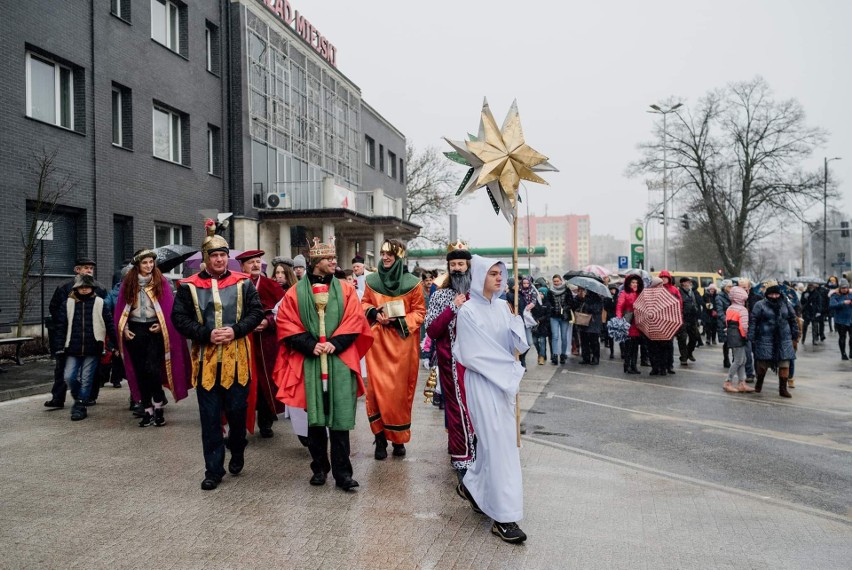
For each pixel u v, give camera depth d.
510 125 5.84
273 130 24.92
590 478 5.93
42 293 13.88
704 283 26.33
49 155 14.88
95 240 16.36
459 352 4.65
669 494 5.49
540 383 12.10
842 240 71.81
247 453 6.66
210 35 22.16
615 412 9.33
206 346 5.50
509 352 4.75
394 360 6.35
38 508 4.92
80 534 4.42
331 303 5.47
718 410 9.56
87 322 8.18
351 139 33.66
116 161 17.16
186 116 20.38
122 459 6.30
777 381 12.74
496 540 4.41
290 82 26.39
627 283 13.73
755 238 41.56
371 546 4.27
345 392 5.39
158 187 18.88
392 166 41.53
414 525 4.65
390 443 7.12
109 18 16.92
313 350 5.32
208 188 21.41
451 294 5.76
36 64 15.02
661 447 7.29
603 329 17.20
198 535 4.42
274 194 23.50
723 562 4.13
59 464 6.12
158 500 5.12
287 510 4.93
